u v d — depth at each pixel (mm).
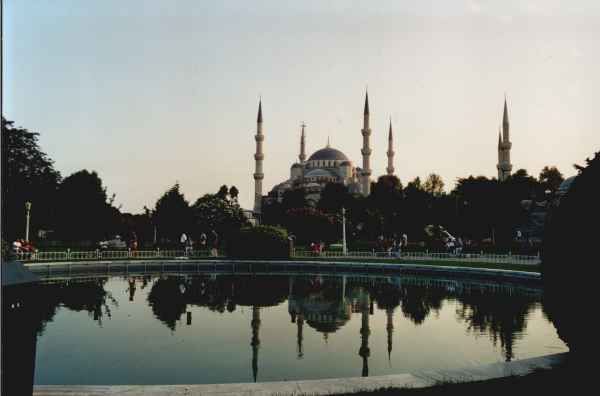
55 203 70938
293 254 62938
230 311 25016
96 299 29391
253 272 50625
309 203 136125
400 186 111062
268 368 14844
